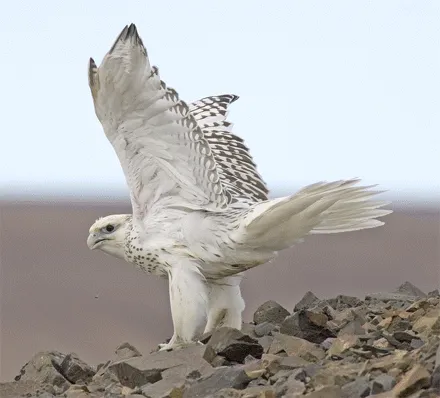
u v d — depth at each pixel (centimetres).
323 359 1243
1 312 3603
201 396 1162
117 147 1409
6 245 5838
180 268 1394
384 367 1114
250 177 1562
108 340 2952
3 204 8150
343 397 1061
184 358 1277
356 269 4325
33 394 1298
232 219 1374
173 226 1405
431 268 4338
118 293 3988
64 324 3303
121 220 1465
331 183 1288
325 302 1609
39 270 4831
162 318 3328
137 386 1264
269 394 1094
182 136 1380
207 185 1390
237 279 1438
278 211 1324
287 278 3947
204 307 1390
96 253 5469
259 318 1536
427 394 1019
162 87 1348
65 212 7556
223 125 1620
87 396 1250
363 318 1428
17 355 2841
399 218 6625
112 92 1349
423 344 1231
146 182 1418
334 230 1377
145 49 1319
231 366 1220
